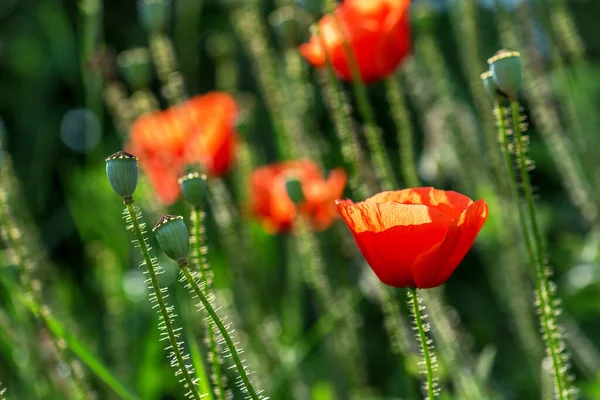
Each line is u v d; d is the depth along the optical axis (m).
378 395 1.51
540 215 1.52
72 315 1.42
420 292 1.16
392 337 1.16
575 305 1.53
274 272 1.55
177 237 0.90
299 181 1.23
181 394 1.34
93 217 1.46
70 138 2.18
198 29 2.26
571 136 1.42
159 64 1.28
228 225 1.37
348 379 1.28
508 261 1.25
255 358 1.25
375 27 1.19
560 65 1.41
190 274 0.91
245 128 1.45
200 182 0.98
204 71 2.31
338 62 1.20
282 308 1.53
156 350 1.26
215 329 0.99
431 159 1.48
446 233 0.94
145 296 1.42
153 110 1.38
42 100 2.24
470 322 1.88
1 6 2.34
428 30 1.35
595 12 2.38
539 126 1.45
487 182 1.33
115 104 1.43
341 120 1.14
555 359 0.98
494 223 1.37
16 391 1.25
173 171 1.35
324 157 1.51
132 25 2.41
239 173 1.52
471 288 1.96
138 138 1.38
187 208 1.34
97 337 1.49
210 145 1.38
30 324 1.16
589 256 1.49
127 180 0.90
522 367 1.55
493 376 1.66
